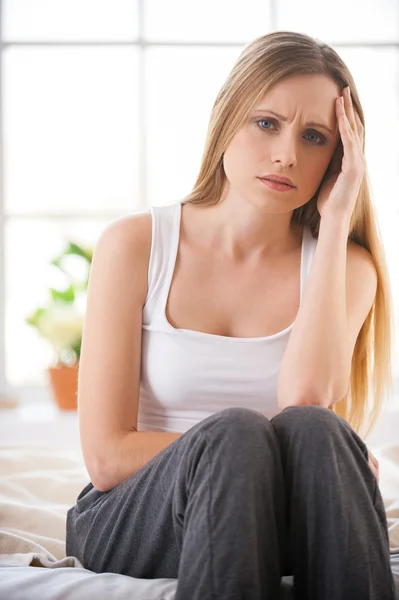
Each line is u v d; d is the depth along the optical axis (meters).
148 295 1.78
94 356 1.72
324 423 1.35
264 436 1.32
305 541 1.34
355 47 3.88
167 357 1.76
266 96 1.69
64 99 3.85
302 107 1.69
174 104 3.86
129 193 3.88
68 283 3.72
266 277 1.84
